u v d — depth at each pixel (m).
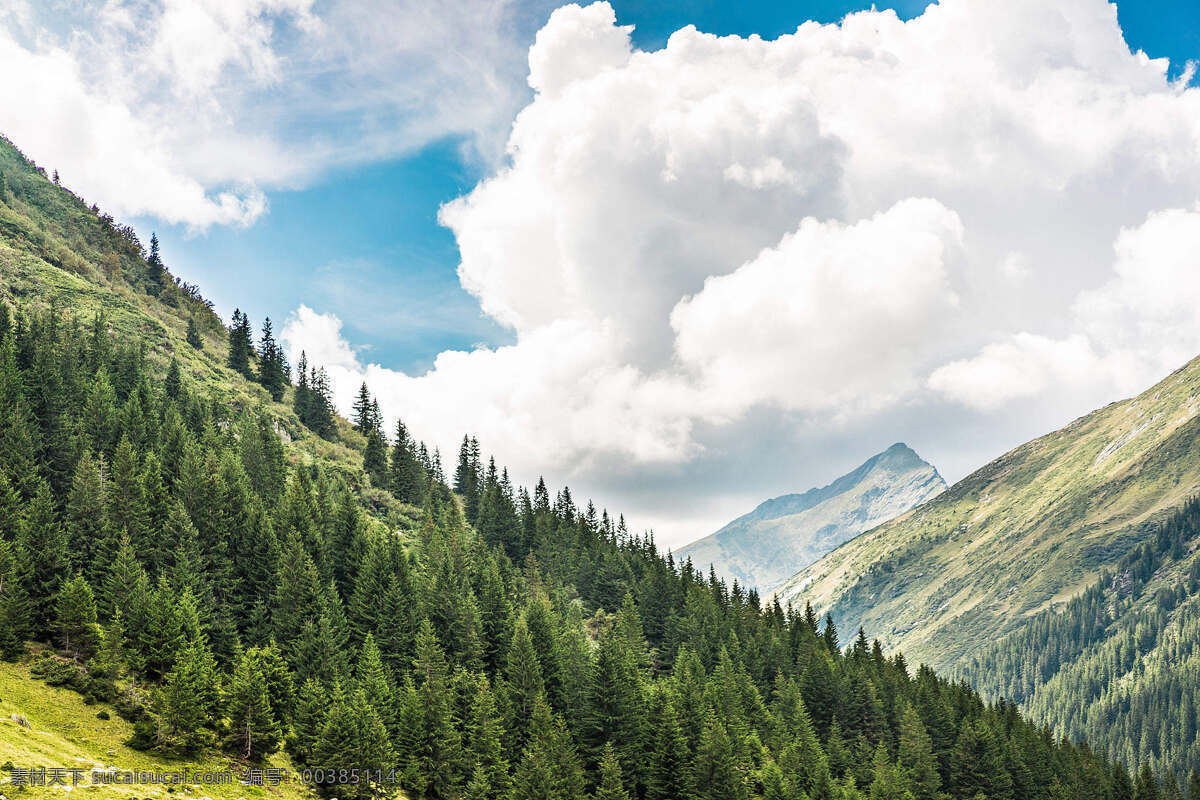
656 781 114.94
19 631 95.06
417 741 104.31
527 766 103.50
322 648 110.25
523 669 124.00
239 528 129.75
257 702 91.75
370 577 133.50
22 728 75.75
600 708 121.25
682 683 138.38
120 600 103.75
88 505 116.31
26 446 125.94
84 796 65.44
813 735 141.50
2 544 98.94
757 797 126.25
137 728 83.19
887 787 132.50
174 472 143.62
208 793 78.06
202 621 110.19
